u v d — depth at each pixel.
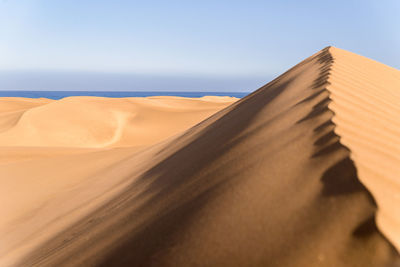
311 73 5.91
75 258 2.56
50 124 26.73
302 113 3.17
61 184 7.83
